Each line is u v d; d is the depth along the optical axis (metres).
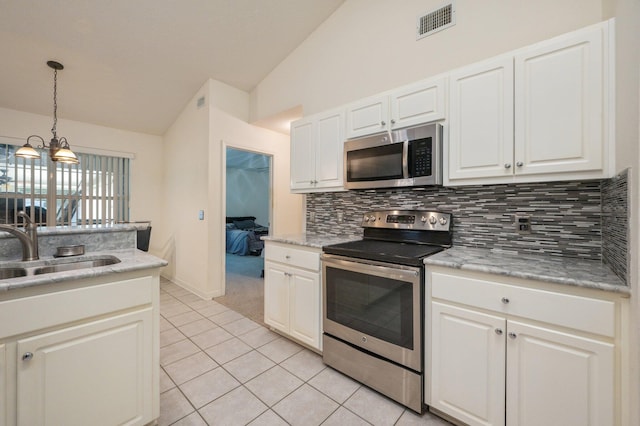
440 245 1.98
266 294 2.48
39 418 1.10
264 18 2.70
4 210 3.49
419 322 1.53
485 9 1.90
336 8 2.72
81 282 1.20
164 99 3.79
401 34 2.29
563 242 1.60
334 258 1.90
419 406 1.55
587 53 1.31
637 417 0.94
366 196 2.46
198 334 2.51
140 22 2.58
